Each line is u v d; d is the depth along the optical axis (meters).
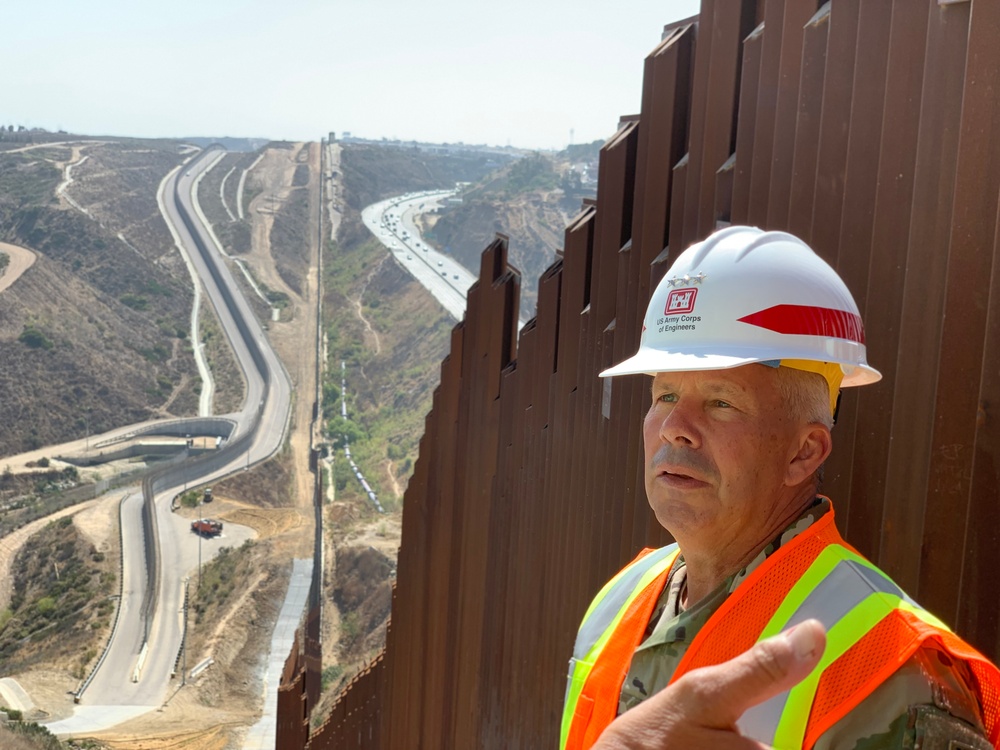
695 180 4.35
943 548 2.67
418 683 10.42
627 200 5.29
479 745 8.00
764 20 3.79
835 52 3.29
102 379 138.25
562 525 6.15
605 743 1.19
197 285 182.00
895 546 2.91
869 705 1.42
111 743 54.72
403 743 10.93
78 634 74.69
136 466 120.75
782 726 1.49
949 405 2.65
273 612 77.12
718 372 1.86
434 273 190.38
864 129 3.12
